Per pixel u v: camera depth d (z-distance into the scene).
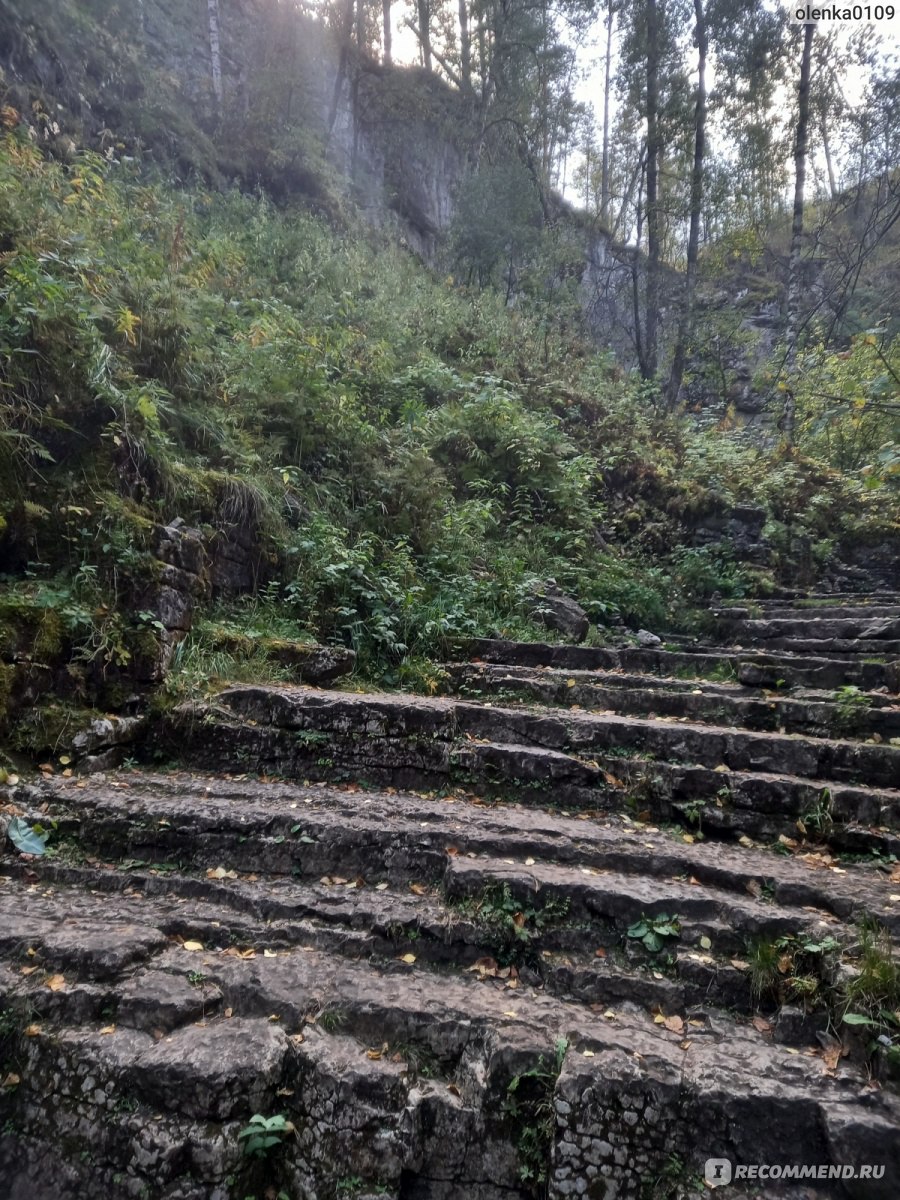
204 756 3.83
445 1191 2.06
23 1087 2.15
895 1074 2.08
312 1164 2.06
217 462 5.50
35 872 2.94
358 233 13.74
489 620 6.10
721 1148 1.99
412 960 2.61
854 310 15.72
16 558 3.97
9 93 8.24
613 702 4.77
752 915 2.62
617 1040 2.22
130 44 11.69
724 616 7.14
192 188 11.00
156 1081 2.04
